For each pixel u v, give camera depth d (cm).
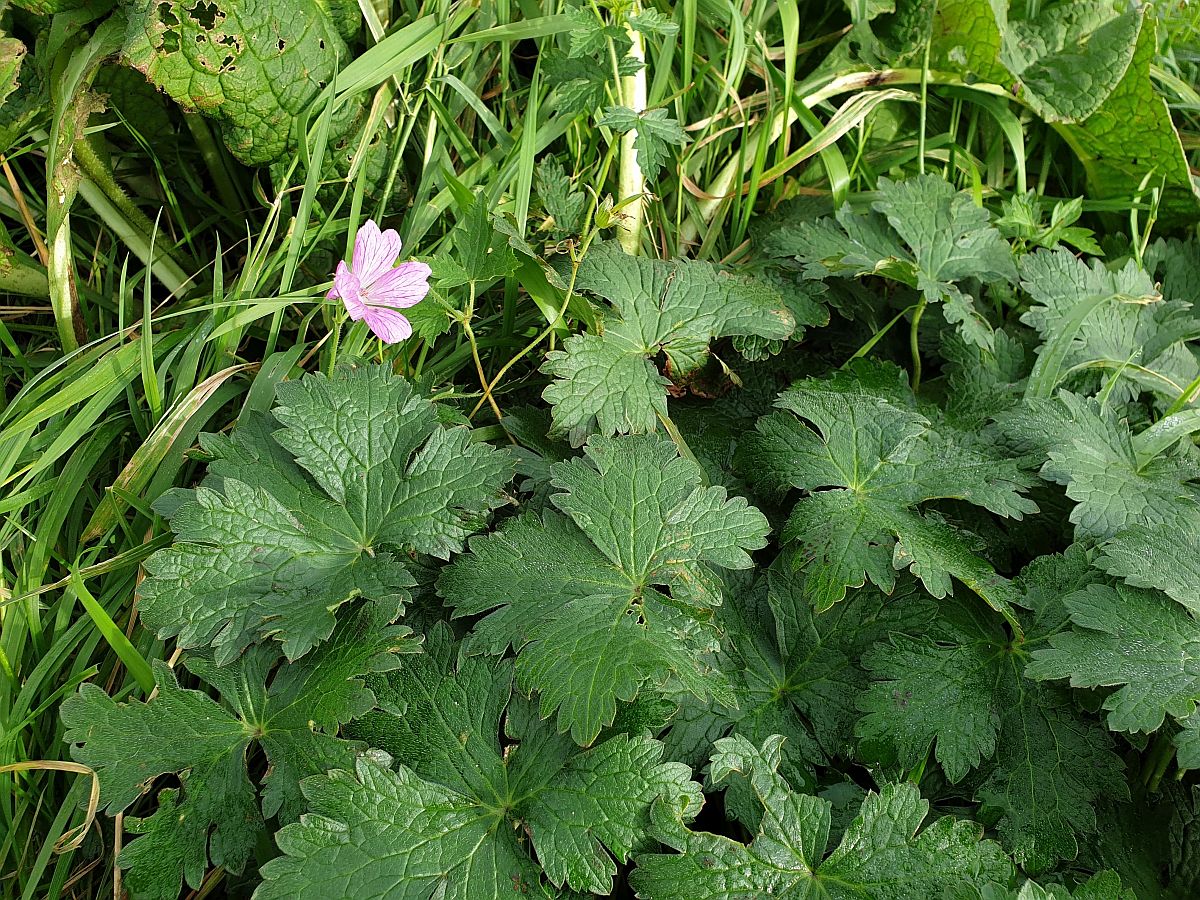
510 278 48
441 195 51
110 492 44
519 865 38
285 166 51
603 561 42
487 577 41
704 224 56
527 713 40
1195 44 65
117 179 53
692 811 39
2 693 42
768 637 45
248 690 40
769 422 47
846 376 50
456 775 39
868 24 60
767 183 56
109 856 41
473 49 53
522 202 49
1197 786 43
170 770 39
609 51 47
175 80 47
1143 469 48
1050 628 44
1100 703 43
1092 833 43
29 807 42
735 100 54
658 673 39
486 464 43
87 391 45
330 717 39
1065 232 56
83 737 39
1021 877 42
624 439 44
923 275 51
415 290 42
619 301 47
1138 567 43
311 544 42
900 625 44
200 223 54
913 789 40
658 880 38
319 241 52
